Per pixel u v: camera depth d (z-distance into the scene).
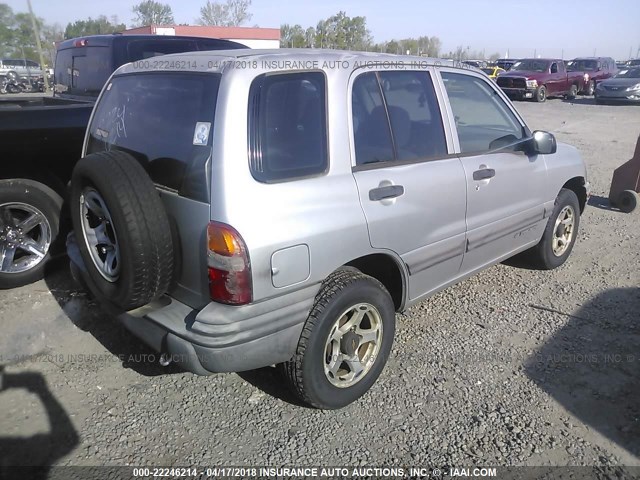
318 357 2.92
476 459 2.80
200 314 2.60
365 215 3.00
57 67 6.86
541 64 25.34
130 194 2.60
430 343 3.88
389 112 3.29
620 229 6.69
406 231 3.28
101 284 2.93
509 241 4.37
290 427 3.03
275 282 2.64
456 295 4.68
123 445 2.87
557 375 3.52
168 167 2.79
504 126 4.25
